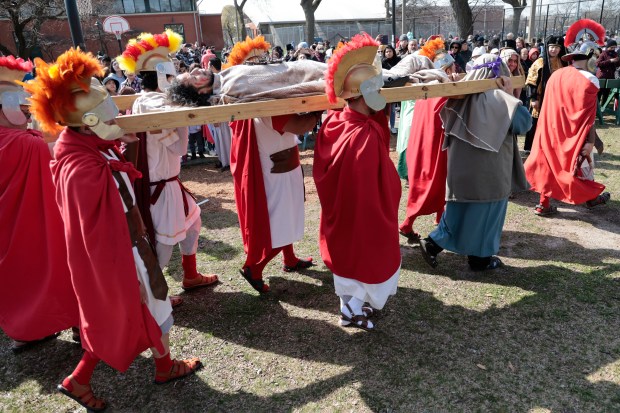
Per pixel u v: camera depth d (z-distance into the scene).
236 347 3.28
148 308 2.64
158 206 3.34
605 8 24.02
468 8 16.44
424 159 4.29
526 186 3.98
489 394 2.74
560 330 3.27
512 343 3.17
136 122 2.44
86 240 2.30
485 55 3.65
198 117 2.58
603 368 2.89
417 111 4.34
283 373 3.01
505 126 3.47
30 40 24.81
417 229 5.09
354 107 3.04
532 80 7.53
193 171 8.08
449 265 4.29
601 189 4.91
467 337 3.25
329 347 3.23
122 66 3.47
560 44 7.12
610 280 3.86
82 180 2.29
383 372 2.96
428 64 3.93
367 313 3.50
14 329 3.13
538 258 4.32
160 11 35.41
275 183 3.59
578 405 2.62
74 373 2.65
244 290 4.01
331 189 3.11
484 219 3.78
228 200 6.44
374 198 2.98
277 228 3.66
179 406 2.78
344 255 3.15
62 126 2.40
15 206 3.04
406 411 2.65
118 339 2.46
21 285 3.14
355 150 2.95
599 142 4.92
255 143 3.46
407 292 3.86
